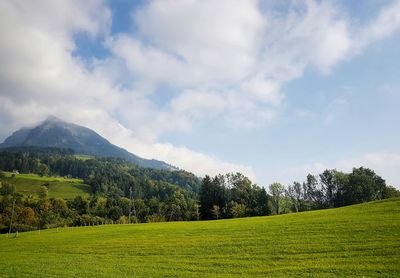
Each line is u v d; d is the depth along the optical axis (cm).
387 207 6638
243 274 3603
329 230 5209
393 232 4519
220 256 4534
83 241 6994
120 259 4928
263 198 16138
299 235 5178
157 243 5941
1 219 17338
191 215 17588
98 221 19125
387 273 3144
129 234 7500
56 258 5359
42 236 8788
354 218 5916
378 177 16150
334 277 3203
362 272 3253
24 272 4334
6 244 7806
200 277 3606
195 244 5484
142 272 3997
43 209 19725
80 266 4572
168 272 3922
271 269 3694
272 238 5219
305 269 3556
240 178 18362
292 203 17825
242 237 5606
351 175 16050
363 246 4112
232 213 15825
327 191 17588
